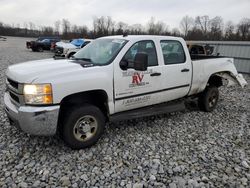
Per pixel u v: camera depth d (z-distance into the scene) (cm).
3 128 447
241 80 643
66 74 346
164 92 475
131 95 420
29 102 329
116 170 330
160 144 412
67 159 352
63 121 359
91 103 398
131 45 417
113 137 430
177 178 318
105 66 384
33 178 306
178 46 500
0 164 334
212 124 523
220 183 312
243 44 1409
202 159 369
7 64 1364
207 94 585
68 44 1783
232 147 416
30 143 393
